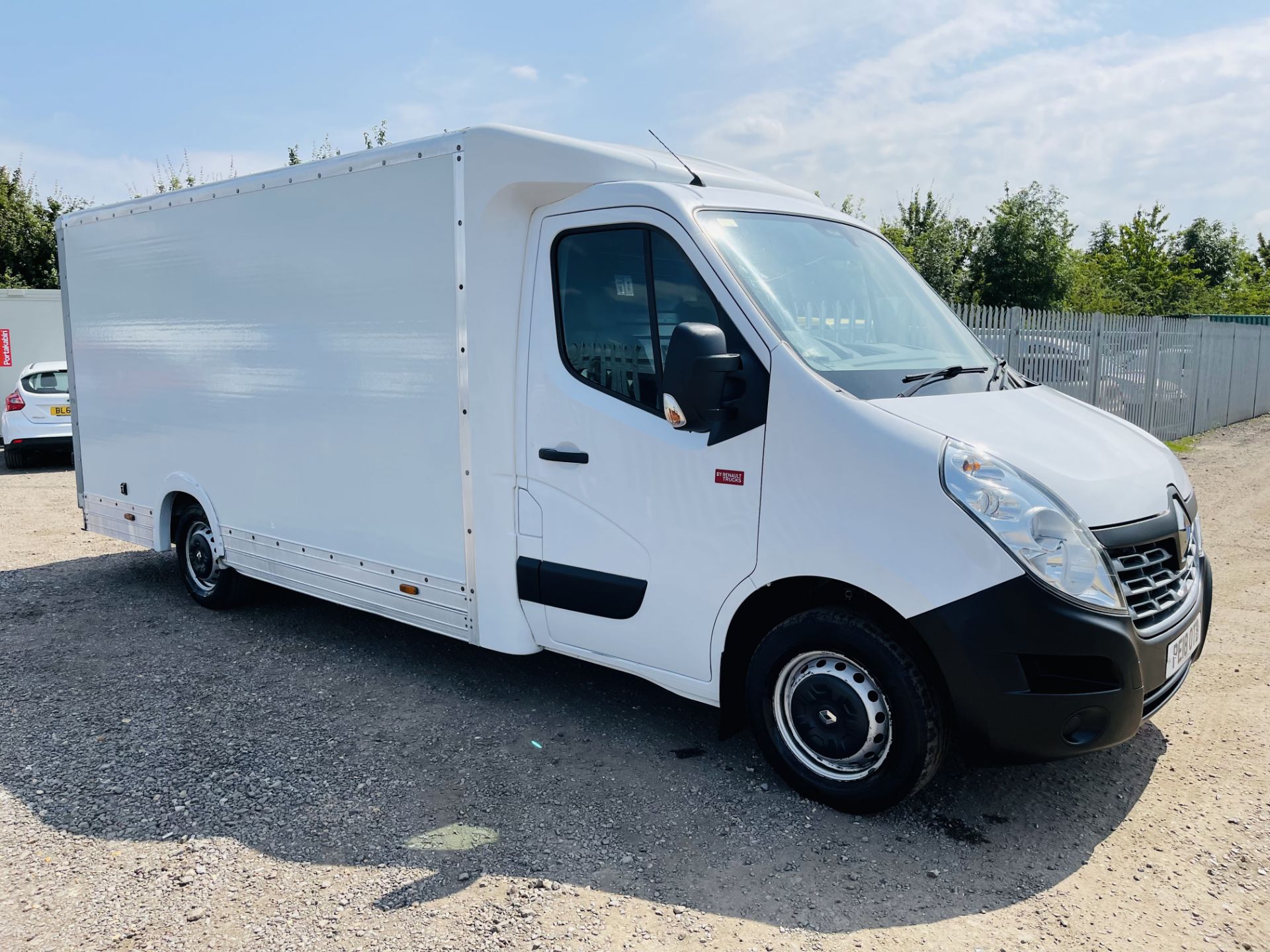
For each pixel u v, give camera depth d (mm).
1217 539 8258
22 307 16406
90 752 4266
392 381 4711
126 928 2975
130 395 6617
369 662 5465
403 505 4781
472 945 2865
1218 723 4402
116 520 7004
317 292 5043
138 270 6328
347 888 3174
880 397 3516
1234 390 19125
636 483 3904
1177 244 51312
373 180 4656
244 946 2871
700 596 3760
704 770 4039
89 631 6090
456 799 3795
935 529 3191
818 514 3412
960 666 3178
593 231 4043
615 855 3371
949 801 3729
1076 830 3514
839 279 4164
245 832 3553
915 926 2957
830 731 3600
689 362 3338
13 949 2863
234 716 4668
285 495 5484
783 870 3268
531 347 4227
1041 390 4285
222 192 5555
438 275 4410
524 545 4348
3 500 11250
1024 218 26922
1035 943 2863
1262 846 3373
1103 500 3289
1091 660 3182
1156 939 2873
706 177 4352
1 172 27984
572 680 5148
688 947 2855
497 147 4121
